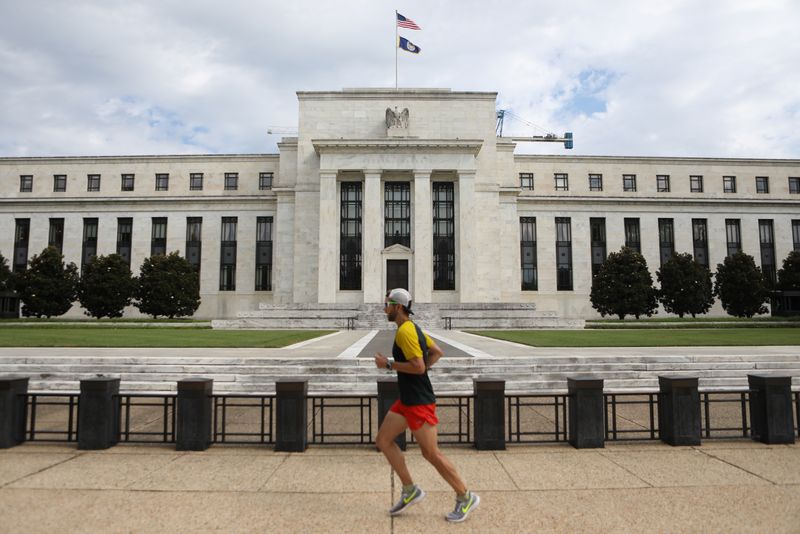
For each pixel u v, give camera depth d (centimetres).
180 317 5238
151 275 4956
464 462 877
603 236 5991
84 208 5881
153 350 2002
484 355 1783
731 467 843
